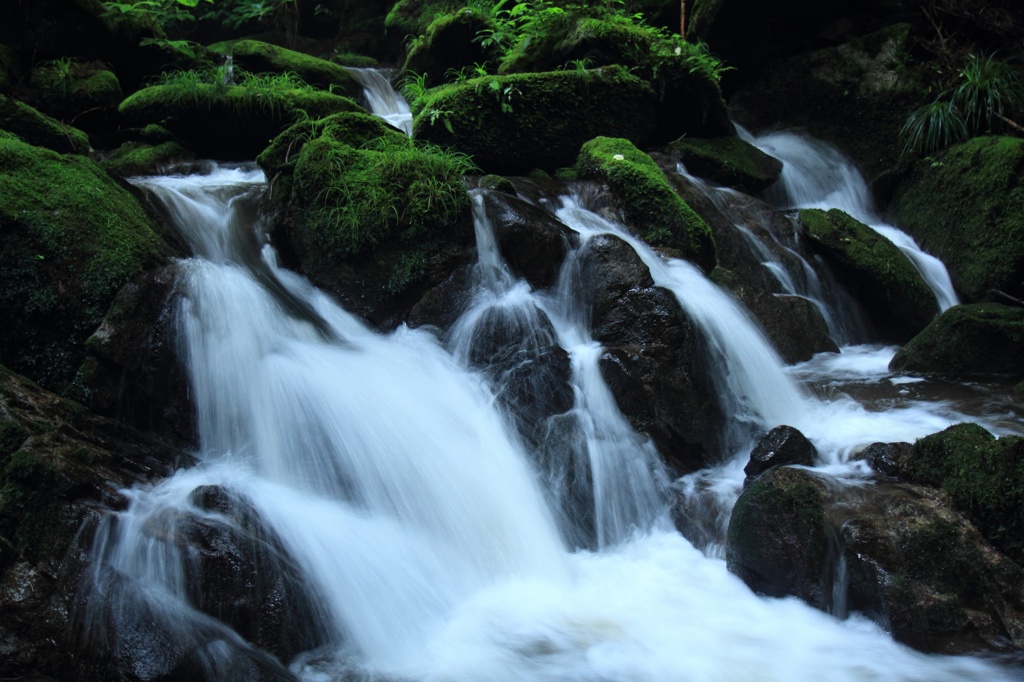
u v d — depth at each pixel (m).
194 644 3.82
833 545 4.47
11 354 4.98
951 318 7.32
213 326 5.30
